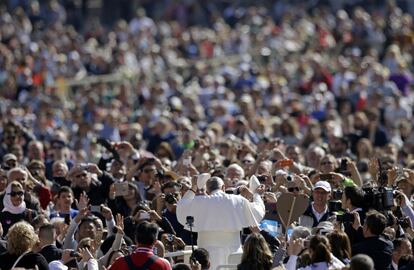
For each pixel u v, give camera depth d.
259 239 37.12
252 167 48.38
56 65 88.81
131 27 102.00
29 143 61.03
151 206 45.38
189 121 71.38
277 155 49.31
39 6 106.69
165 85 85.50
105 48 97.94
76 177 47.91
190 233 43.28
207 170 50.59
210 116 78.06
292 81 87.88
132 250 39.78
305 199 41.25
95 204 47.84
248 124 67.56
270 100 79.38
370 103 75.31
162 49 96.06
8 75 84.62
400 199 42.81
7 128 62.47
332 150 59.44
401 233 41.53
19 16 99.12
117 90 87.00
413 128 73.62
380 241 39.03
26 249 37.19
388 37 98.38
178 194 44.28
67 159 59.31
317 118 77.25
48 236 40.59
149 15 114.62
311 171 48.84
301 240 38.09
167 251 41.84
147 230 37.00
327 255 36.69
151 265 36.72
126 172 50.81
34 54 88.75
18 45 91.62
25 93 82.31
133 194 47.50
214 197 40.69
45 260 37.50
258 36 99.56
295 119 72.38
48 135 71.00
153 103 76.62
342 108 77.44
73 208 47.88
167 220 43.31
